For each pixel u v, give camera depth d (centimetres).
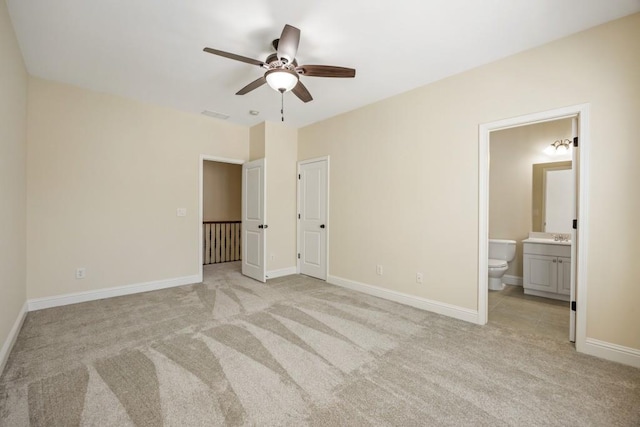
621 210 211
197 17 211
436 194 312
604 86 216
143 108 380
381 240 364
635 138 205
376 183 370
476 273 284
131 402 165
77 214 334
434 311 313
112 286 359
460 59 267
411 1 193
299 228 490
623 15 207
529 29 223
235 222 681
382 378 191
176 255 412
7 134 216
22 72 269
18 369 197
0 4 186
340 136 417
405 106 338
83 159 338
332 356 219
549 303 348
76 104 333
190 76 305
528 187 425
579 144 228
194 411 158
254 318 291
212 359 212
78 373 193
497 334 259
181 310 313
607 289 216
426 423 151
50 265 318
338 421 152
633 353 206
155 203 392
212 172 664
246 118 443
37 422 149
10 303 228
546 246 370
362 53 257
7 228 219
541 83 244
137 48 252
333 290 393
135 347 230
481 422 152
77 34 232
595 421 153
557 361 213
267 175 456
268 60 242
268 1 193
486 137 277
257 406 163
